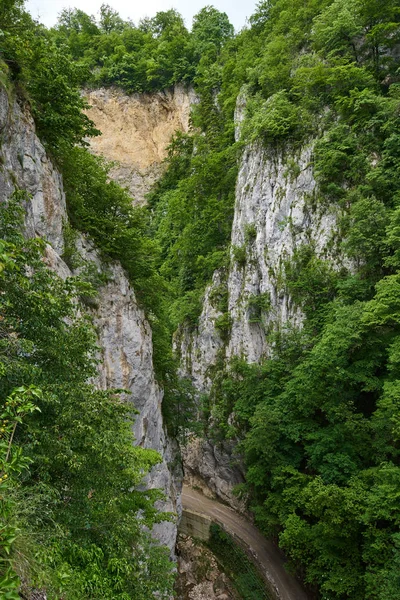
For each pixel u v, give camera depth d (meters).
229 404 38.31
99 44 77.62
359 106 32.59
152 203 68.69
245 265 41.41
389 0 34.62
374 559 19.91
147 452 17.64
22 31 16.64
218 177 50.47
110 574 8.59
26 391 5.76
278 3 49.59
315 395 26.86
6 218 8.51
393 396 21.03
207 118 57.88
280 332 34.72
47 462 7.78
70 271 19.30
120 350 23.59
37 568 5.82
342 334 25.30
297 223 36.16
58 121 19.19
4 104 15.20
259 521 30.42
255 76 47.12
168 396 33.78
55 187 19.52
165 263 56.84
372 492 20.94
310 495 23.09
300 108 39.19
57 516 8.20
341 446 24.48
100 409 9.20
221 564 30.61
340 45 37.47
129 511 13.46
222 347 42.75
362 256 29.80
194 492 41.16
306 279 32.66
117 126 74.00
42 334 8.54
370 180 30.20
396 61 35.22
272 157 40.56
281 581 28.00
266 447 28.17
